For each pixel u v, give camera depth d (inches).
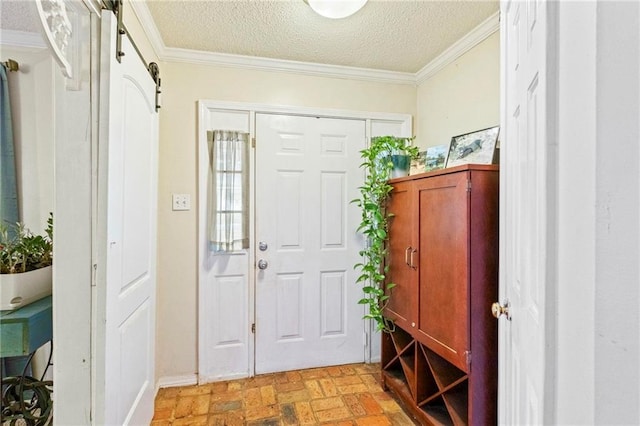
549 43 23.3
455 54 88.4
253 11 72.6
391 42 85.6
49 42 36.6
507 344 43.6
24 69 80.9
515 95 40.2
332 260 102.8
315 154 101.2
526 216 34.4
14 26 76.1
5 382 62.7
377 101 105.7
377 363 104.7
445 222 63.6
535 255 30.6
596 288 17.9
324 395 85.8
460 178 59.5
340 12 69.2
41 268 55.9
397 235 81.6
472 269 57.7
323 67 99.2
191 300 92.0
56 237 45.3
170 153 90.5
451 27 78.4
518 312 38.1
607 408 17.3
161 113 89.9
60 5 38.1
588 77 18.8
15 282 51.1
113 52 47.8
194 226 92.0
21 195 81.2
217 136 92.4
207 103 92.5
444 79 94.4
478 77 81.6
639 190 16.1
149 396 71.9
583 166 19.3
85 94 45.5
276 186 98.3
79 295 45.8
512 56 41.8
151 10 72.2
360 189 94.8
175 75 91.0
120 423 53.8
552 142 23.1
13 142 79.7
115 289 50.1
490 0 68.0
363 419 75.9
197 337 92.2
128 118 56.3
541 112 25.9
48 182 82.7
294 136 99.6
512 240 41.3
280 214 98.7
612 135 17.2
